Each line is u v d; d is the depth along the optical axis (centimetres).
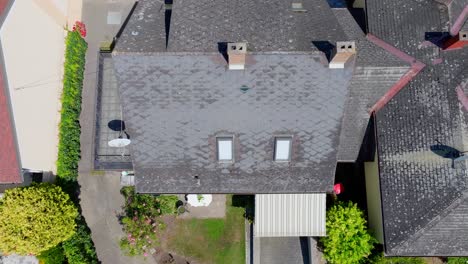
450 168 2608
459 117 2662
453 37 2636
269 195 2875
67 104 3359
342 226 2847
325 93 2398
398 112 2748
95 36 3634
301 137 2523
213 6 2500
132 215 3225
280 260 3231
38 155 3061
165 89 2384
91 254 3206
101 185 3372
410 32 2784
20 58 2778
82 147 3444
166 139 2512
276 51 2291
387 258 2972
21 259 3225
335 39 2394
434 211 2578
